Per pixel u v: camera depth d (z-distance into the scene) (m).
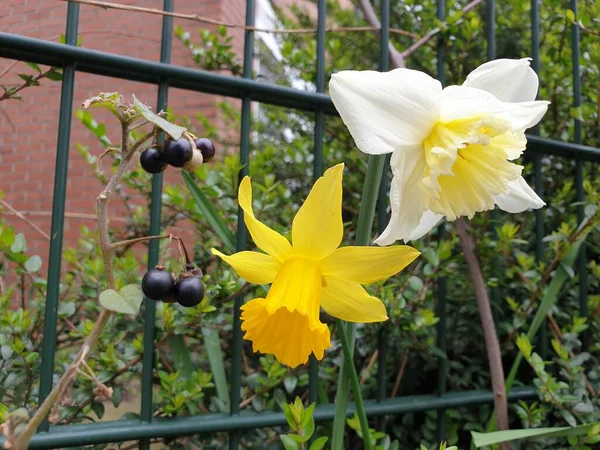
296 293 0.14
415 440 0.34
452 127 0.15
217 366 0.29
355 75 0.14
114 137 0.70
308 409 0.19
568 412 0.30
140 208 0.43
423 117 0.14
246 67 0.29
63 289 0.38
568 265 0.32
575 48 0.39
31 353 0.27
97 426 0.24
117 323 0.32
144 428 0.24
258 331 0.15
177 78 0.27
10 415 0.13
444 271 0.33
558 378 0.37
